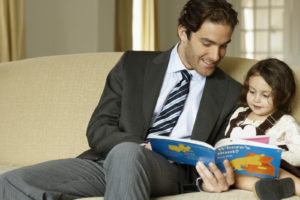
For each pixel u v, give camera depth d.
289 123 1.62
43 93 2.09
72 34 4.32
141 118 1.66
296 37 6.86
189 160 1.39
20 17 3.10
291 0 6.86
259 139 1.34
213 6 1.53
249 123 1.71
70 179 1.47
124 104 1.69
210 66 1.61
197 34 1.57
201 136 1.62
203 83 1.72
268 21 6.98
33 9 3.81
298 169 1.54
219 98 1.69
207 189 1.38
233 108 1.70
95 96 2.02
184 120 1.67
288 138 1.60
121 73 1.76
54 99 2.07
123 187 1.22
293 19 6.85
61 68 2.13
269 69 1.67
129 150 1.27
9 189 1.36
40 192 1.34
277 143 1.59
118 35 5.45
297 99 1.73
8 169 1.84
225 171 1.37
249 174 1.34
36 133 2.04
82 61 2.13
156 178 1.36
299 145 1.54
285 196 1.31
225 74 1.76
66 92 2.06
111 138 1.61
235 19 1.55
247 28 7.07
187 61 1.67
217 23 1.52
